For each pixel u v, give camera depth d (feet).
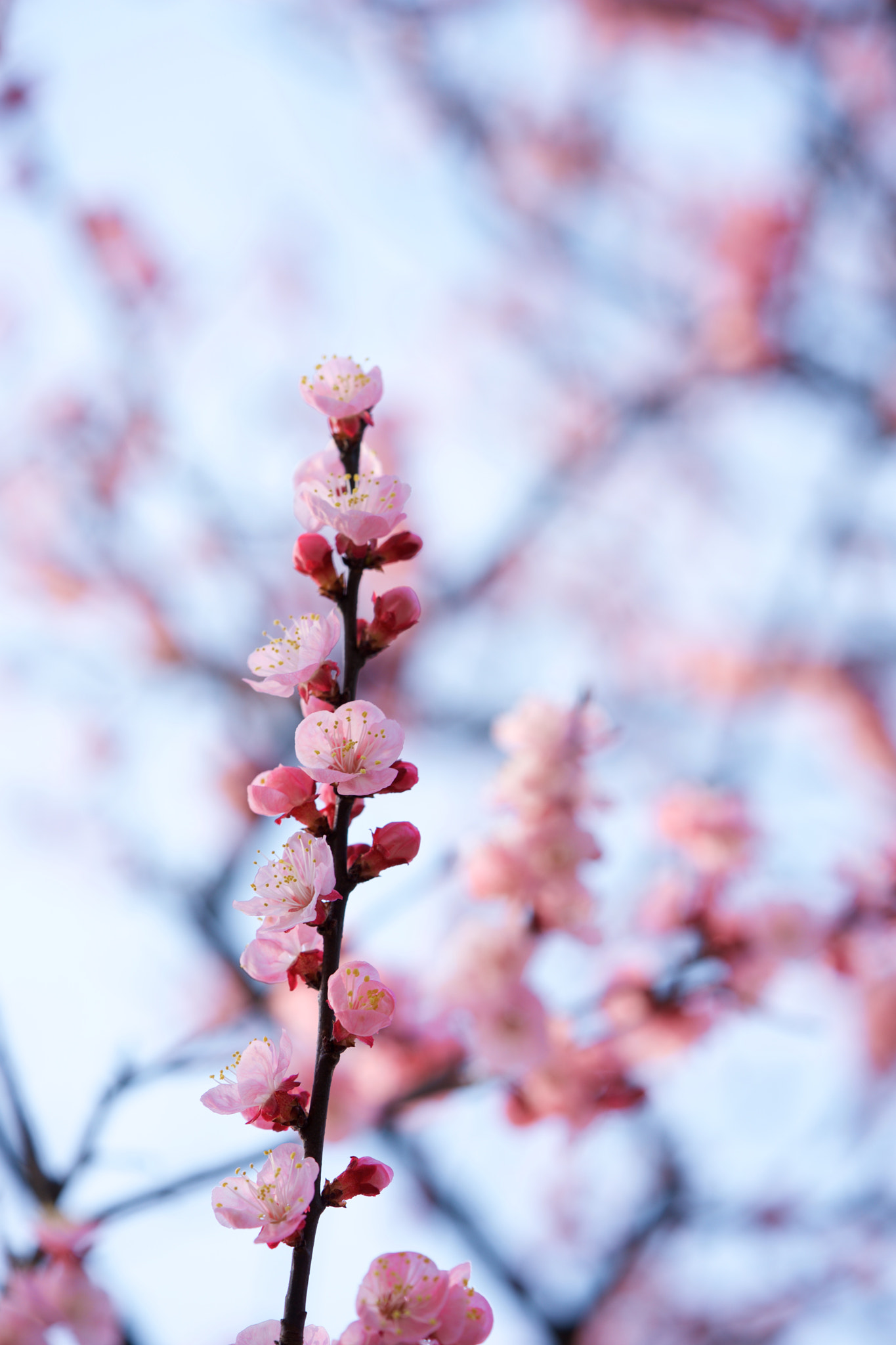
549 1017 13.20
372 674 30.14
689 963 13.48
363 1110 14.03
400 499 5.95
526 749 12.27
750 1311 25.86
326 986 5.45
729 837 13.78
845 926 14.07
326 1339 5.32
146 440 31.45
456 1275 5.41
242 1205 5.31
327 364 6.29
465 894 13.57
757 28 30.66
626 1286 26.20
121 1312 10.95
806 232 32.65
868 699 31.83
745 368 33.42
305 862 5.59
